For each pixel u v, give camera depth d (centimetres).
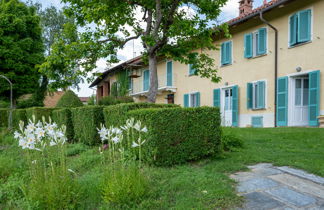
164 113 422
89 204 287
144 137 427
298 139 679
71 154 585
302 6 993
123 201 275
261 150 558
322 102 921
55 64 779
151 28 838
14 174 404
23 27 1905
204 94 1507
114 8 717
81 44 769
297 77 1043
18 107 2177
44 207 269
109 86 2762
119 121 530
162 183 338
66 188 284
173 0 757
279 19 1084
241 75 1271
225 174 387
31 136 302
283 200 287
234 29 1305
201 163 445
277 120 1072
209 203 277
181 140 438
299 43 1001
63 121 806
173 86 1742
